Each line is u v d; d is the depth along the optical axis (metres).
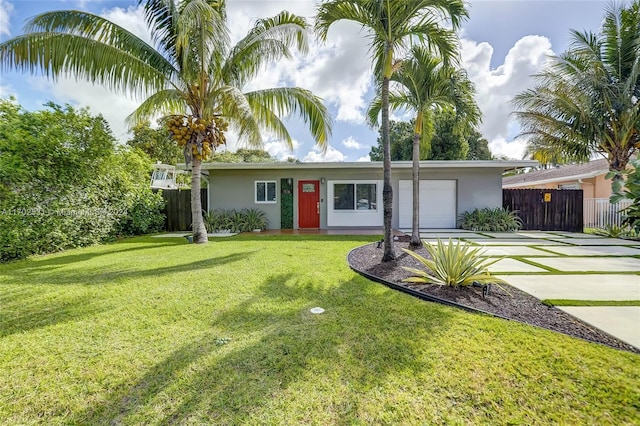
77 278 4.70
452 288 4.03
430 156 18.12
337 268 5.29
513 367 2.18
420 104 7.30
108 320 3.10
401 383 2.03
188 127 8.12
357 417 1.74
